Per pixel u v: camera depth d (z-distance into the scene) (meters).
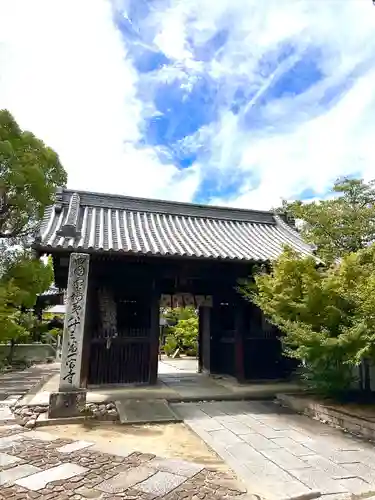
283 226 13.19
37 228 9.68
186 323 22.70
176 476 4.23
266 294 7.93
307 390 8.96
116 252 8.16
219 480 4.16
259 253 10.00
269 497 3.76
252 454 5.04
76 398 6.77
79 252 8.06
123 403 7.56
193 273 9.89
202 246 9.82
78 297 7.16
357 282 6.68
